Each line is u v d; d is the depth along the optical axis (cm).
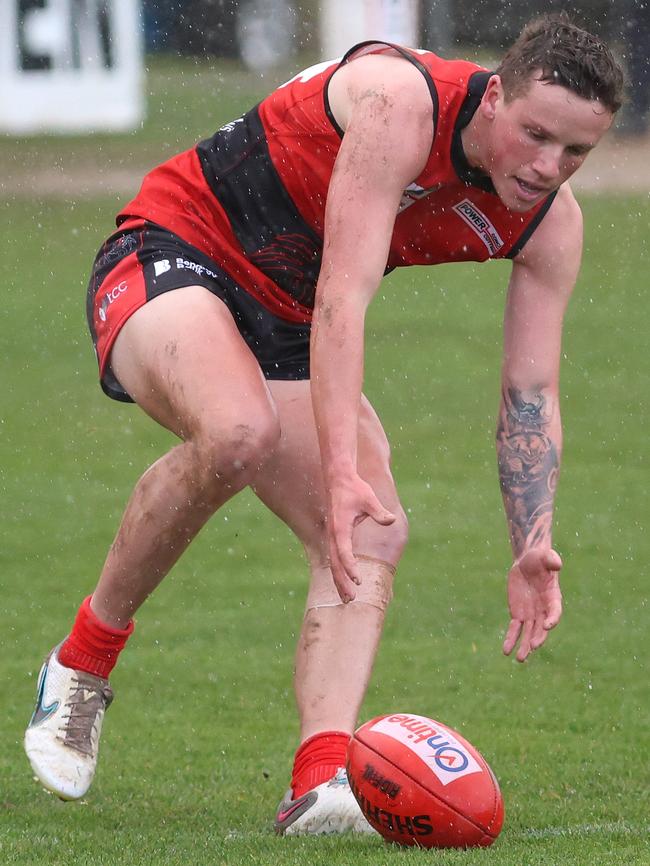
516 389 1505
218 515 3094
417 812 1196
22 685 2008
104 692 1502
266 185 1429
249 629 2316
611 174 8862
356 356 1240
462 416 3891
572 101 1238
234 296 1466
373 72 1334
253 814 1441
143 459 3438
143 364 1376
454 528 2905
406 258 1427
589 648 2208
